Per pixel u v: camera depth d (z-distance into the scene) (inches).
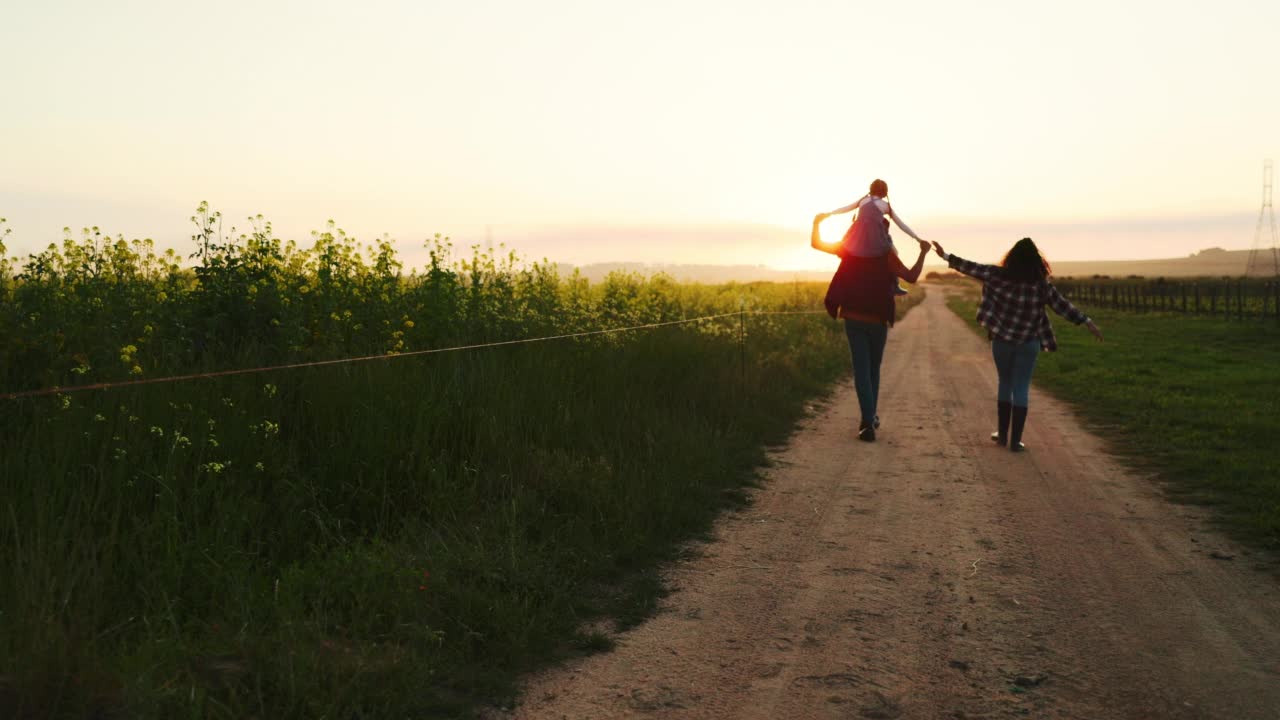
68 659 99.7
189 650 110.8
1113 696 113.4
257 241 250.1
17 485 138.5
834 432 335.0
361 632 125.0
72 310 189.0
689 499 213.9
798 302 1067.3
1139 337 815.1
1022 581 161.5
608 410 277.9
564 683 119.1
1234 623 138.8
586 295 486.3
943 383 513.7
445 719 106.8
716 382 361.7
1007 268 292.8
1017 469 264.4
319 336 232.5
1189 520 202.8
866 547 185.3
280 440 183.8
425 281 299.6
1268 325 919.0
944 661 125.9
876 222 311.9
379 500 178.4
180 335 205.5
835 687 117.4
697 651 130.6
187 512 146.9
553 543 173.5
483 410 225.6
